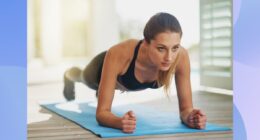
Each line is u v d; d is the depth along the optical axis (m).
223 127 4.44
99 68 5.62
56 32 8.61
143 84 5.00
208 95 7.07
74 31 8.73
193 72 8.38
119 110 5.60
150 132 4.16
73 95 6.63
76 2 8.70
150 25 4.64
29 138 3.89
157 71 4.91
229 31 7.49
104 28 8.56
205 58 8.02
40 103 6.02
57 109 5.57
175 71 4.73
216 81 7.70
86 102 6.19
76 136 4.00
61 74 7.95
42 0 8.51
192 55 8.24
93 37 8.59
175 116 5.13
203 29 8.14
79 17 8.70
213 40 7.86
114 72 4.58
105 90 4.52
